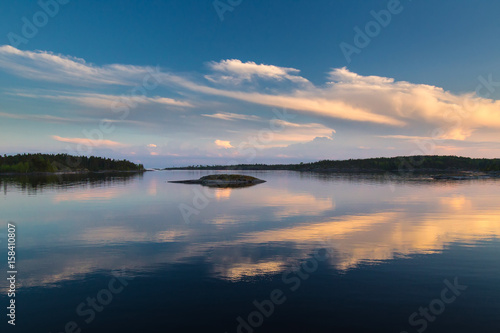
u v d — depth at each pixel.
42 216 25.00
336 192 48.06
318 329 7.68
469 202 34.06
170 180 89.75
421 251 14.33
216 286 10.34
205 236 17.77
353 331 7.58
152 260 13.18
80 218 24.05
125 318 8.28
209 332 7.59
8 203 33.81
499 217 23.84
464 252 14.09
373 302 9.09
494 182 75.50
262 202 35.00
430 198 38.56
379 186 61.88
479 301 9.12
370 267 12.12
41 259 13.38
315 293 9.72
